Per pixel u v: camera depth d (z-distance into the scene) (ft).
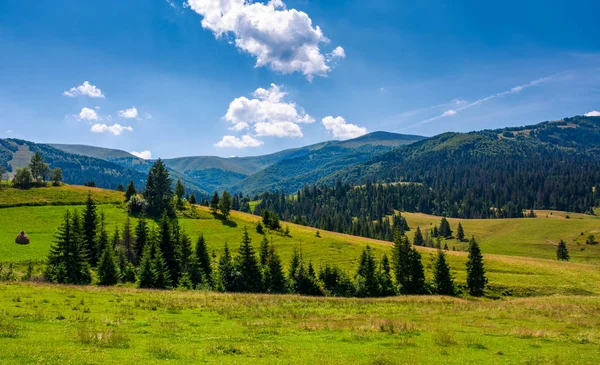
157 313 91.09
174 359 47.65
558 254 531.09
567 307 137.28
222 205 465.88
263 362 48.62
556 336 77.56
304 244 388.16
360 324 84.64
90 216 270.05
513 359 57.57
